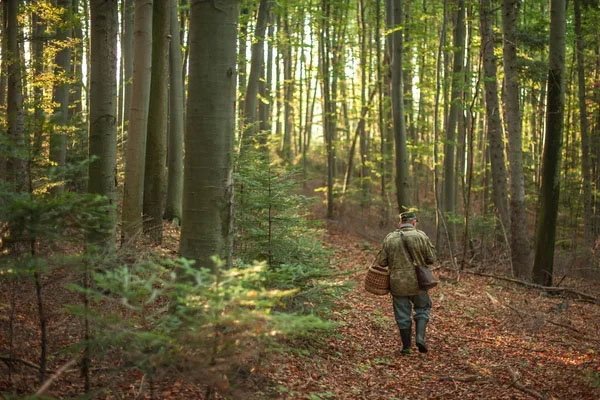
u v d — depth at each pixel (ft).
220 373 10.45
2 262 10.64
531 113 77.61
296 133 112.37
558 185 36.88
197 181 13.73
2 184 11.11
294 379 15.06
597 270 41.24
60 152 24.08
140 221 23.06
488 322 25.90
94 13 18.61
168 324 11.15
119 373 11.80
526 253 39.78
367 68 71.41
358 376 16.90
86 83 50.52
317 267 20.12
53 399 9.37
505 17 40.22
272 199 19.89
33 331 13.17
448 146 53.78
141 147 24.61
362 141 81.15
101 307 13.25
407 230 20.70
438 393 15.84
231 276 10.26
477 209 84.17
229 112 13.91
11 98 23.94
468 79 51.39
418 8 69.67
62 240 10.89
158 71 28.40
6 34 24.26
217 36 13.57
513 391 16.01
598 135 66.80
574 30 57.31
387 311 26.40
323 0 63.00
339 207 71.67
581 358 19.76
